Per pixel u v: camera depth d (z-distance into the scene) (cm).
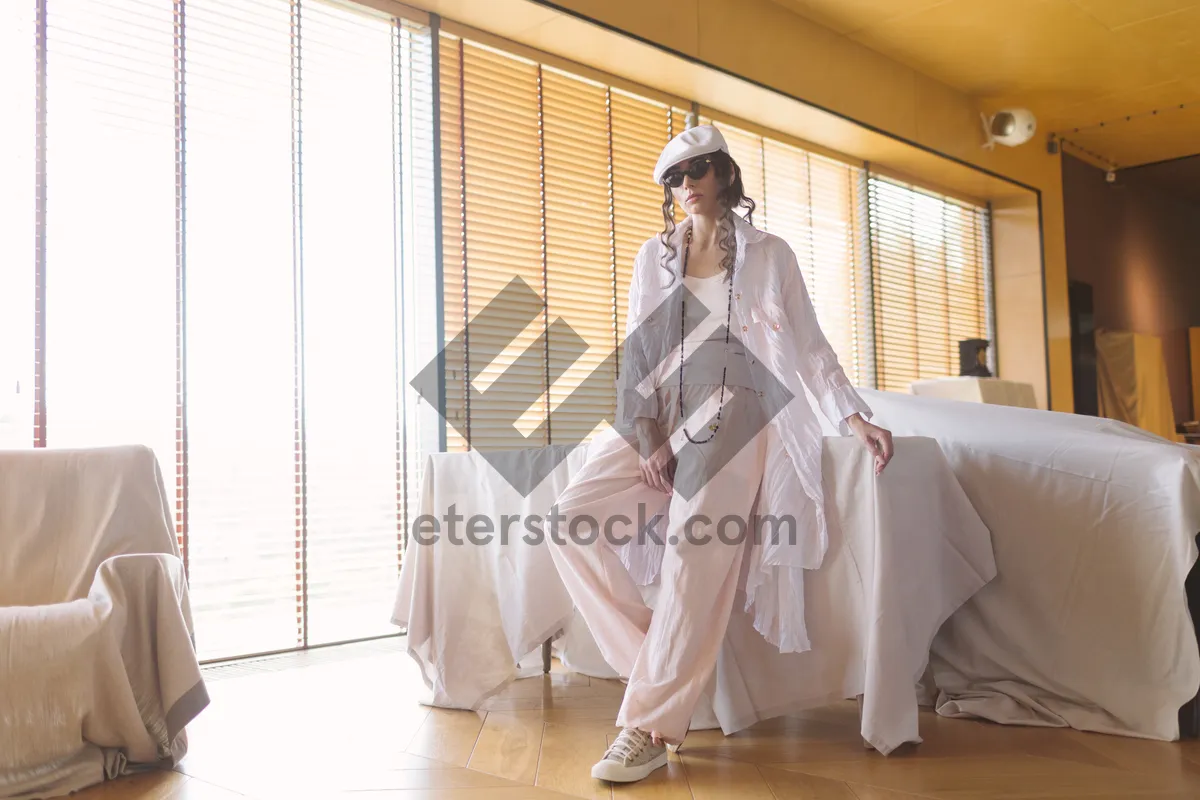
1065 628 223
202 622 293
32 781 171
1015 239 659
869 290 559
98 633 183
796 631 202
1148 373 773
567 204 406
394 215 352
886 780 178
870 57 513
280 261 319
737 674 210
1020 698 224
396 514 340
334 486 325
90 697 181
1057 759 190
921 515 209
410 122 361
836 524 205
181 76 300
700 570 190
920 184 604
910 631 202
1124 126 666
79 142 279
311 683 266
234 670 283
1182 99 610
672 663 185
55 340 270
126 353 282
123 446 222
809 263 523
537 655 284
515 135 390
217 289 303
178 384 291
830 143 530
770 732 215
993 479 237
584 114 417
